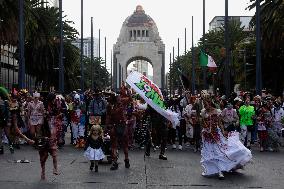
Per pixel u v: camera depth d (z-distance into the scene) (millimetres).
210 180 11602
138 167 13875
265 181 11523
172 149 19719
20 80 29000
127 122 13773
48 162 14867
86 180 11469
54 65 57625
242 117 20438
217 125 12156
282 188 10586
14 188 10383
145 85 15562
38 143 11633
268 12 38719
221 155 12031
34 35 45781
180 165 14383
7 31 36969
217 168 12078
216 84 70125
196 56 80062
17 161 14883
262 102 21172
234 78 67062
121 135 13500
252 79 63531
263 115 19656
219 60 68938
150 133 16844
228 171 12148
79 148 19641
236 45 66812
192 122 18641
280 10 36938
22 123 18984
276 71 57875
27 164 14336
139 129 19453
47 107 12172
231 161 12078
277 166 14383
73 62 60281
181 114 20891
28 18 38531
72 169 13336
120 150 18719
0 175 12180
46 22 46250
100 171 13008
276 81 58375
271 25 38812
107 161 14695
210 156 12148
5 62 63531
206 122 12195
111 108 13492
